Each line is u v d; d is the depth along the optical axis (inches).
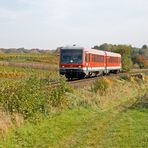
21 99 721.6
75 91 1102.4
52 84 973.8
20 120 684.1
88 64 1846.7
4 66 2903.5
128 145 637.3
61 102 922.1
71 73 1780.3
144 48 6958.7
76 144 639.8
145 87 1872.5
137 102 1266.0
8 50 7066.9
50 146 613.9
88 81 1467.8
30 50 6968.5
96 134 719.1
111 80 1599.4
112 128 781.9
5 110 680.4
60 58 1796.3
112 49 3932.1
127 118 916.0
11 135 621.3
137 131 754.2
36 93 780.6
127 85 1694.1
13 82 775.7
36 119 738.8
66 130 732.7
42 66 3137.3
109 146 629.9
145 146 630.5
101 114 964.0
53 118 804.0
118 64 2704.2
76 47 1804.9
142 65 4938.5
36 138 642.8
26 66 3095.5
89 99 1075.3
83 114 917.2
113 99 1258.0
